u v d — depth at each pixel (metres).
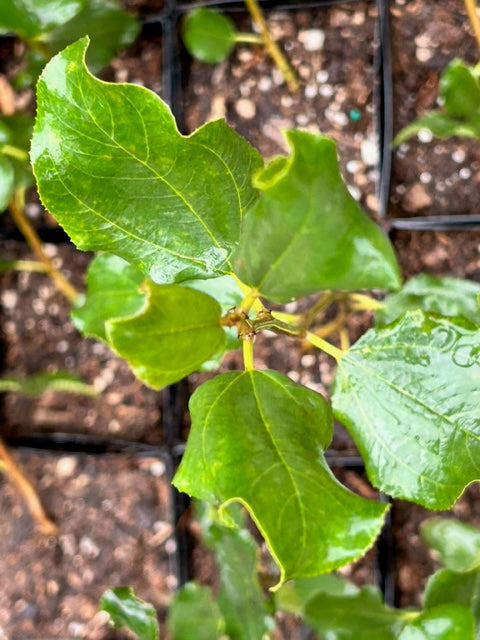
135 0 0.40
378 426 0.20
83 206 0.18
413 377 0.20
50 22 0.31
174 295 0.17
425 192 0.37
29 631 0.40
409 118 0.37
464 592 0.25
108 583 0.40
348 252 0.17
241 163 0.18
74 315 0.29
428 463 0.20
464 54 0.37
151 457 0.39
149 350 0.17
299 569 0.16
